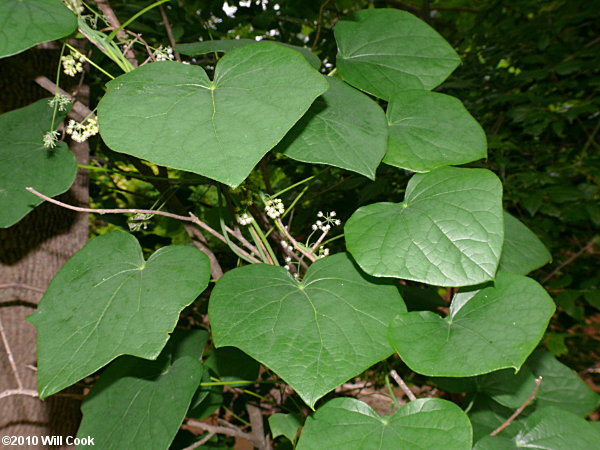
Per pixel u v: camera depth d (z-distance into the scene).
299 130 0.28
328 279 0.29
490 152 0.79
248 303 0.27
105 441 0.31
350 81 0.32
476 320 0.28
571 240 0.85
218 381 0.41
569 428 0.32
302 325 0.26
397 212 0.29
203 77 0.26
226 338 0.25
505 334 0.26
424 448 0.26
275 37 0.82
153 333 0.25
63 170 0.31
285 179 0.98
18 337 0.54
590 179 0.74
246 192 0.34
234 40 0.35
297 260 0.36
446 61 0.34
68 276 0.29
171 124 0.22
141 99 0.24
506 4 1.06
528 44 0.90
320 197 0.85
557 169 0.73
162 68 0.26
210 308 0.27
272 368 0.23
